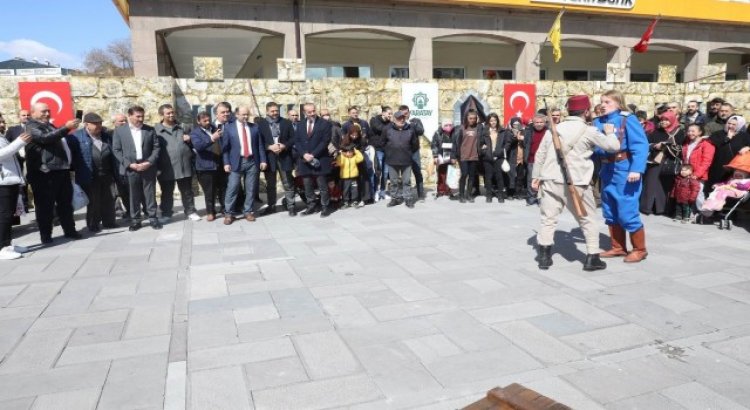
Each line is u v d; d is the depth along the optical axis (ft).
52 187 22.00
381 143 30.09
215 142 26.27
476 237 21.70
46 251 20.74
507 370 10.19
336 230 23.62
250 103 35.22
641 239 17.58
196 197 35.37
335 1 44.70
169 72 62.75
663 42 56.49
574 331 11.98
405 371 10.22
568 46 60.49
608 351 10.94
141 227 25.45
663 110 25.68
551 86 40.83
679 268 16.79
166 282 16.29
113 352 11.37
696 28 57.57
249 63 64.90
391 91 37.65
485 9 49.19
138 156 24.17
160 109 26.81
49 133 21.34
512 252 19.17
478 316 12.97
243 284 15.87
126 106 32.99
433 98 38.34
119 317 13.42
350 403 9.12
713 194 22.81
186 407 9.07
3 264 18.80
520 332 11.96
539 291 14.78
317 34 45.55
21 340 12.08
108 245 21.62
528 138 29.78
